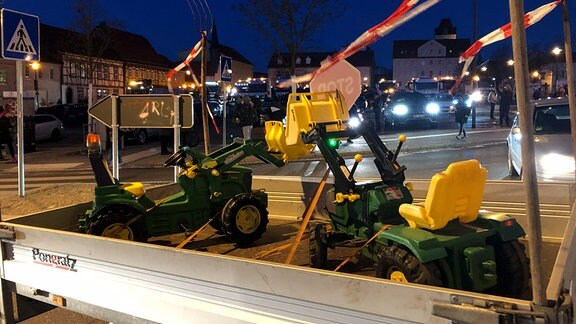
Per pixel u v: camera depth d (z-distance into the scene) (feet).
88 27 131.75
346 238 15.96
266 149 20.03
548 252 15.79
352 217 15.21
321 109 17.02
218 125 101.14
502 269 13.12
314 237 16.17
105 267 9.96
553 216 16.78
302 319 7.93
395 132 77.51
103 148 66.23
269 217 21.99
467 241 12.03
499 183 17.46
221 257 8.61
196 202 19.84
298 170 47.80
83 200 32.55
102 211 17.62
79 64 179.22
